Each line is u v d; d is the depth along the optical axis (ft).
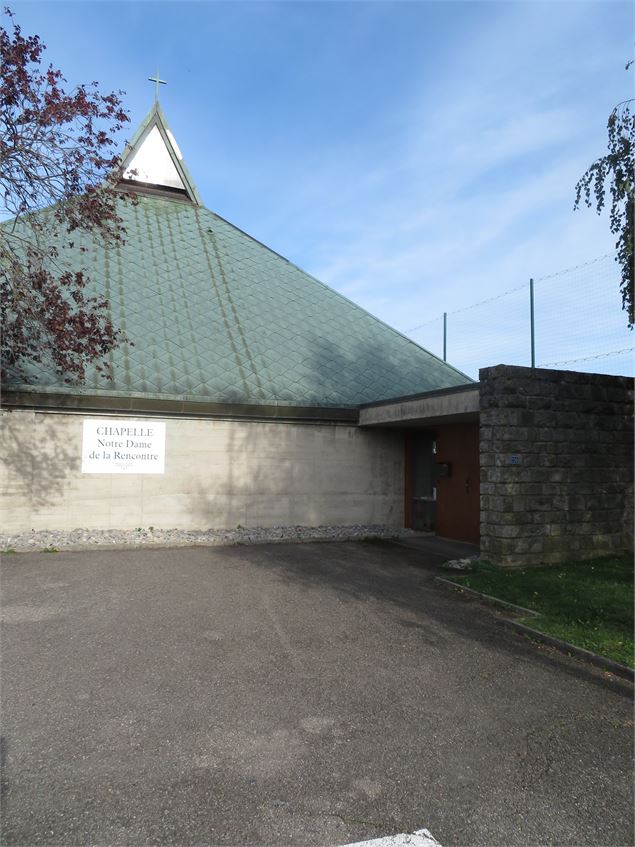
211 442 43.34
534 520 32.17
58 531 38.81
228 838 9.88
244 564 32.45
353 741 13.20
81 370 36.55
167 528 41.83
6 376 37.47
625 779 12.05
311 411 45.65
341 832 10.13
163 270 56.54
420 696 15.72
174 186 73.51
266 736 13.29
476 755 12.82
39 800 10.71
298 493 45.96
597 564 32.24
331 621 22.09
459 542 43.04
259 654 18.37
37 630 20.03
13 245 46.80
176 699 14.98
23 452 38.63
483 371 32.91
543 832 10.32
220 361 47.62
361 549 39.06
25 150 30.99
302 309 59.31
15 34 30.60
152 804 10.70
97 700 14.79
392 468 49.26
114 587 26.25
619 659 18.13
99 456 40.34
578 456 33.83
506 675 17.38
